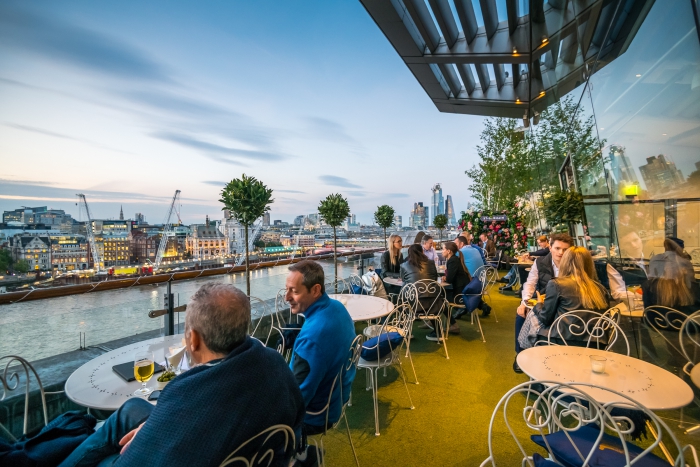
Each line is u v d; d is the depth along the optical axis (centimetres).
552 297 268
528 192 1208
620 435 127
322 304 198
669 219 259
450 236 1759
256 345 121
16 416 215
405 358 422
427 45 695
